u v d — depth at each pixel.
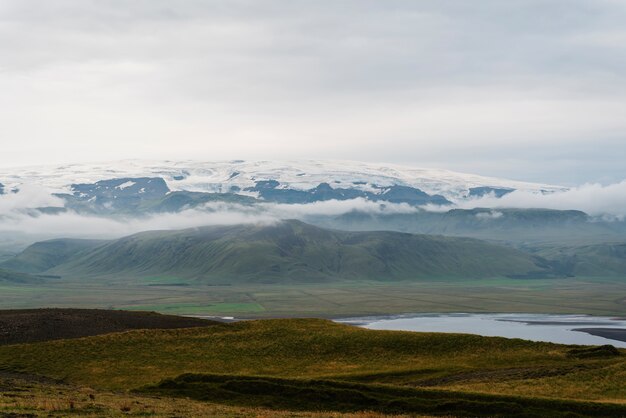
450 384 85.56
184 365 104.75
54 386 79.50
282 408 72.50
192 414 57.97
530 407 68.00
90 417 53.16
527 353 104.94
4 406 55.53
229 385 79.44
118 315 146.88
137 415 56.03
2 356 107.38
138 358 108.44
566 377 85.06
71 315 141.50
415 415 66.19
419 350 109.75
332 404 72.94
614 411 66.44
